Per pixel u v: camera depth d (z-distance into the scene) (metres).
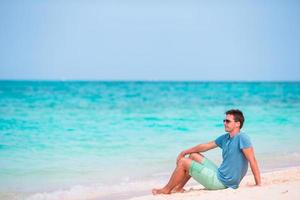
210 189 7.78
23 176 10.45
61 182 9.88
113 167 11.35
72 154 13.12
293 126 19.14
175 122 20.75
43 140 15.60
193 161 7.76
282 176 9.16
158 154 13.05
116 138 16.09
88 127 19.20
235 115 7.68
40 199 8.59
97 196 8.73
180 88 72.25
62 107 30.05
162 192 7.82
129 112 26.34
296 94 49.81
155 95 48.03
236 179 7.63
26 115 24.14
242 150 7.57
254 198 6.79
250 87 75.88
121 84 95.88
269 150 13.55
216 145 7.97
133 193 8.92
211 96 45.78
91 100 38.19
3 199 8.56
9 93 48.53
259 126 19.11
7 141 15.33
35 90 58.84
